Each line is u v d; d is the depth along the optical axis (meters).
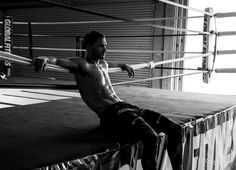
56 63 1.78
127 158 1.80
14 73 8.01
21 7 7.89
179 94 4.55
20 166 1.34
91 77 1.92
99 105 1.93
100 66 2.01
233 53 4.41
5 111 2.75
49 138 1.84
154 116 2.01
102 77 1.96
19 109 2.87
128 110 1.89
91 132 2.01
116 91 4.78
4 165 1.35
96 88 1.93
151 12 6.41
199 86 6.28
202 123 2.70
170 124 1.98
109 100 1.94
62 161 1.44
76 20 7.20
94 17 6.99
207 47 4.48
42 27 7.64
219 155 3.20
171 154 2.03
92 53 1.93
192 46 6.17
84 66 1.88
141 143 1.87
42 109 2.88
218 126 3.11
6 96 3.84
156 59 6.41
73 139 1.83
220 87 6.16
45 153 1.54
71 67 1.85
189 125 2.44
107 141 1.81
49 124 2.22
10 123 2.23
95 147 1.69
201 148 2.71
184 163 2.39
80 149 1.64
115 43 6.87
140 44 6.58
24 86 2.22
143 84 6.61
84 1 7.11
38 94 4.07
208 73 4.55
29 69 7.80
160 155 2.04
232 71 4.43
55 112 2.73
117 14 6.79
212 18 4.55
